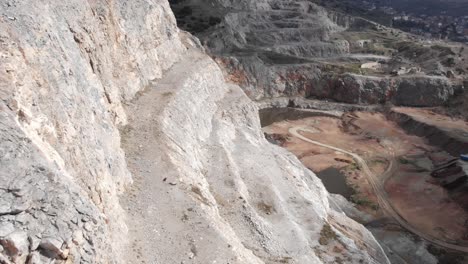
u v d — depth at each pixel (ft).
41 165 47.55
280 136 253.24
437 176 206.59
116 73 121.90
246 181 131.34
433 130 256.93
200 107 154.30
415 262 145.18
